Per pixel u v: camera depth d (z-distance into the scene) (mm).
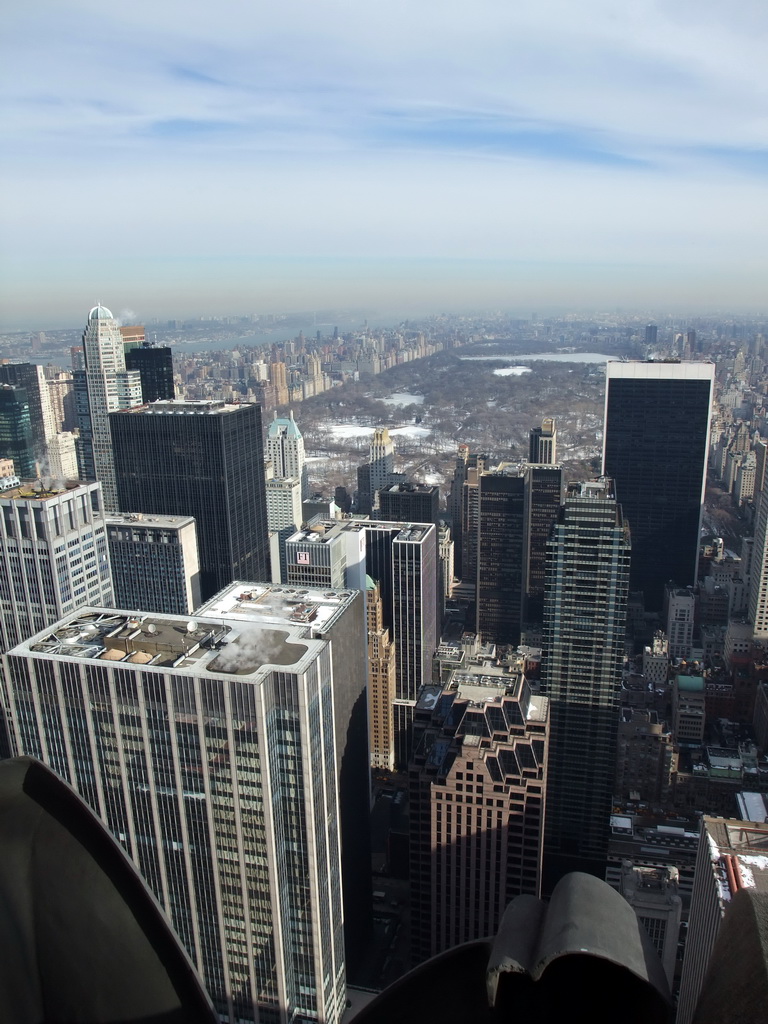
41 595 150000
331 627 119188
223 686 91938
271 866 98375
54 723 101312
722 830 102375
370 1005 10805
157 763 98250
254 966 104688
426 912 136000
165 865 103562
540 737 127500
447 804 127125
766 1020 7426
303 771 96562
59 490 152875
